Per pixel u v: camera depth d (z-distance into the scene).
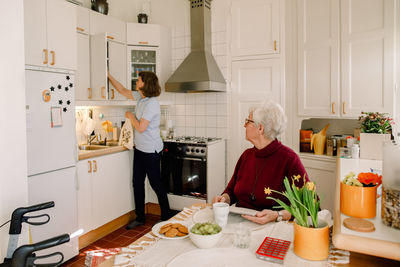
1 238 1.44
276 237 1.12
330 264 0.92
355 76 2.78
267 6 3.29
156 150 3.05
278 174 1.56
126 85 3.45
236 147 3.58
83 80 2.91
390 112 2.62
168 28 3.75
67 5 2.35
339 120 3.35
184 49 3.77
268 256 0.95
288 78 3.24
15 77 1.50
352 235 0.86
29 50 2.07
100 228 2.90
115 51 3.29
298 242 0.97
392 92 2.60
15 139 1.50
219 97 3.62
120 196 3.10
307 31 3.05
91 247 2.70
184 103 3.86
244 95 3.48
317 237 0.94
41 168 2.18
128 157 3.20
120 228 3.14
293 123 3.24
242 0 3.41
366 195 0.98
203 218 1.32
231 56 3.52
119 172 3.07
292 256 0.98
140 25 3.48
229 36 3.52
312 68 3.04
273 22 3.26
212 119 3.69
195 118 3.80
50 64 2.22
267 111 1.51
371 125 2.25
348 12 2.78
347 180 1.04
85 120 3.29
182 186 3.41
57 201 2.30
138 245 1.09
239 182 1.68
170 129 3.86
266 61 3.33
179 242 1.10
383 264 0.93
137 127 2.94
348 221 0.94
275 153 1.57
